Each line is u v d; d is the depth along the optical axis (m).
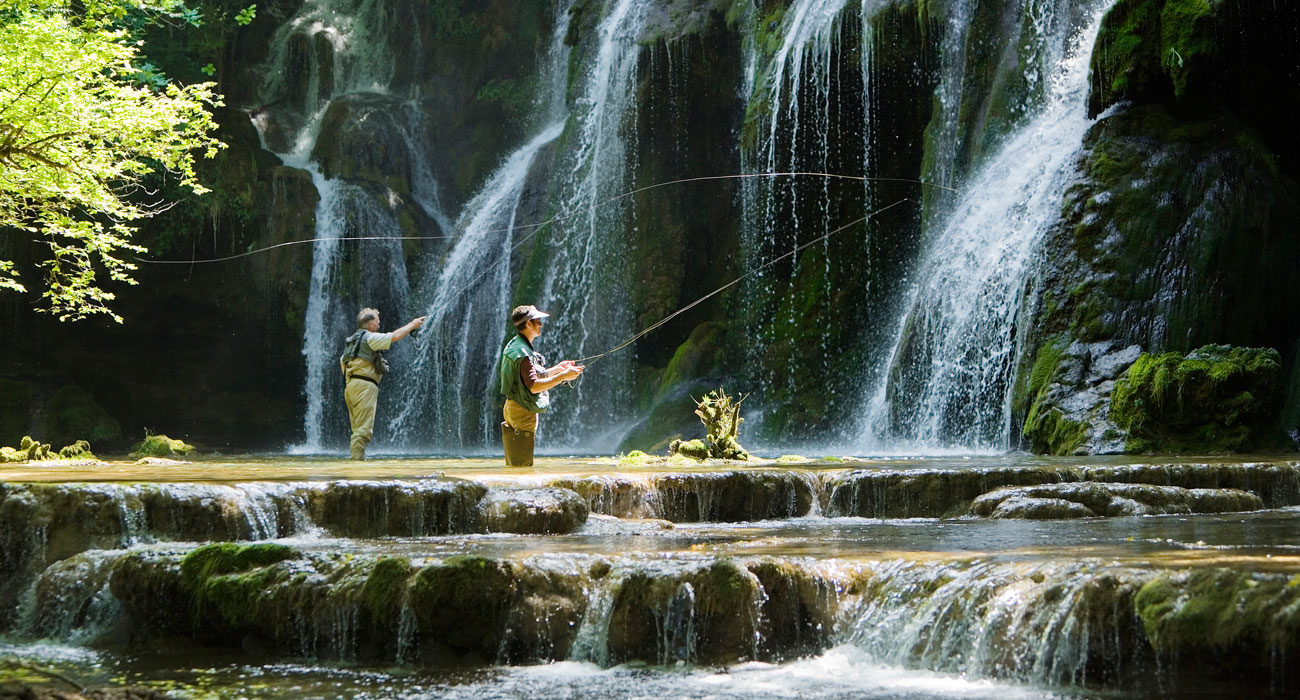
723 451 12.84
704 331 25.50
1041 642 4.74
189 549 6.43
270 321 30.61
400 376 30.66
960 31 21.33
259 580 5.83
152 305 29.94
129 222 28.88
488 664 5.49
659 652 5.39
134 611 6.06
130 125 15.16
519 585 5.54
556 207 28.91
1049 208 17.64
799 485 9.14
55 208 16.08
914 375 20.02
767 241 25.02
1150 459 12.45
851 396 23.20
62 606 6.28
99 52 15.01
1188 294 15.73
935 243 20.72
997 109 20.12
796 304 24.58
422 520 7.76
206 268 30.11
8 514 6.93
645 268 26.94
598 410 27.02
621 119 27.47
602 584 5.57
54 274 16.83
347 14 37.41
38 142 14.44
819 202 24.36
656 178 27.12
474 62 35.88
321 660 5.65
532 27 35.53
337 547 6.80
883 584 5.42
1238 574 4.47
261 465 11.73
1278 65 16.69
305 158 33.56
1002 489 9.05
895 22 22.20
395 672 5.36
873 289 23.70
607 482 8.48
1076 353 15.85
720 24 26.48
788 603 5.46
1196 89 16.62
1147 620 4.50
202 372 30.67
